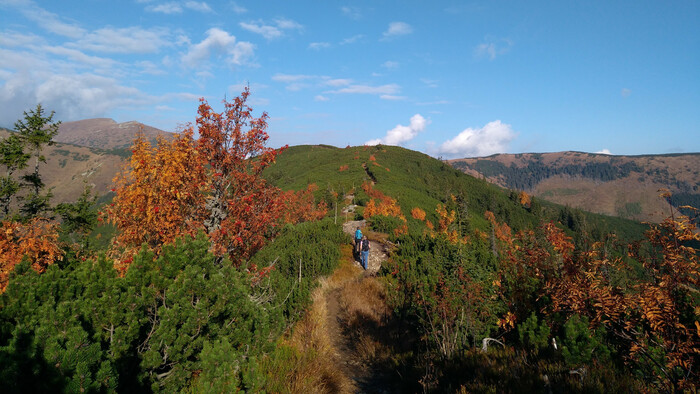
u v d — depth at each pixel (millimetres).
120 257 7629
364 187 65312
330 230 20578
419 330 7934
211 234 8047
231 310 5152
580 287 5391
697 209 4348
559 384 4355
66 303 3846
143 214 7695
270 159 9008
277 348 6215
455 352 6449
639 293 4691
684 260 4305
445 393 5094
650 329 4684
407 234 19766
